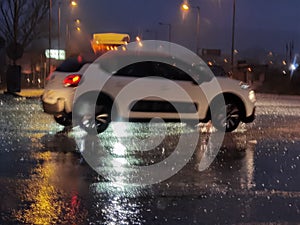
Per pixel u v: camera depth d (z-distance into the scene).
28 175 7.77
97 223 5.71
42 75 52.16
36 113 17.39
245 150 10.38
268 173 8.29
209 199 6.72
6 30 45.69
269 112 20.92
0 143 10.59
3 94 31.02
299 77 58.00
